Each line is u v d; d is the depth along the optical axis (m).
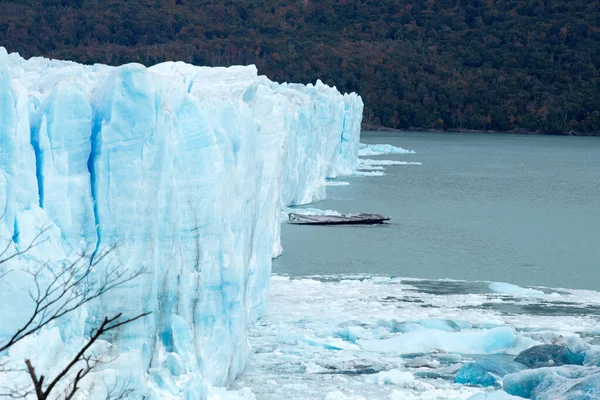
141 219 16.53
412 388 20.14
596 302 30.06
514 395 19.25
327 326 25.42
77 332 15.45
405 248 41.38
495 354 23.33
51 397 13.52
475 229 48.81
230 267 19.25
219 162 18.72
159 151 16.89
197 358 18.06
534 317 27.31
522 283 34.06
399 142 156.12
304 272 34.84
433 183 77.00
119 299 16.11
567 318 27.23
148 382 16.19
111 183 16.47
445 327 25.39
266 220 25.94
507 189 73.81
